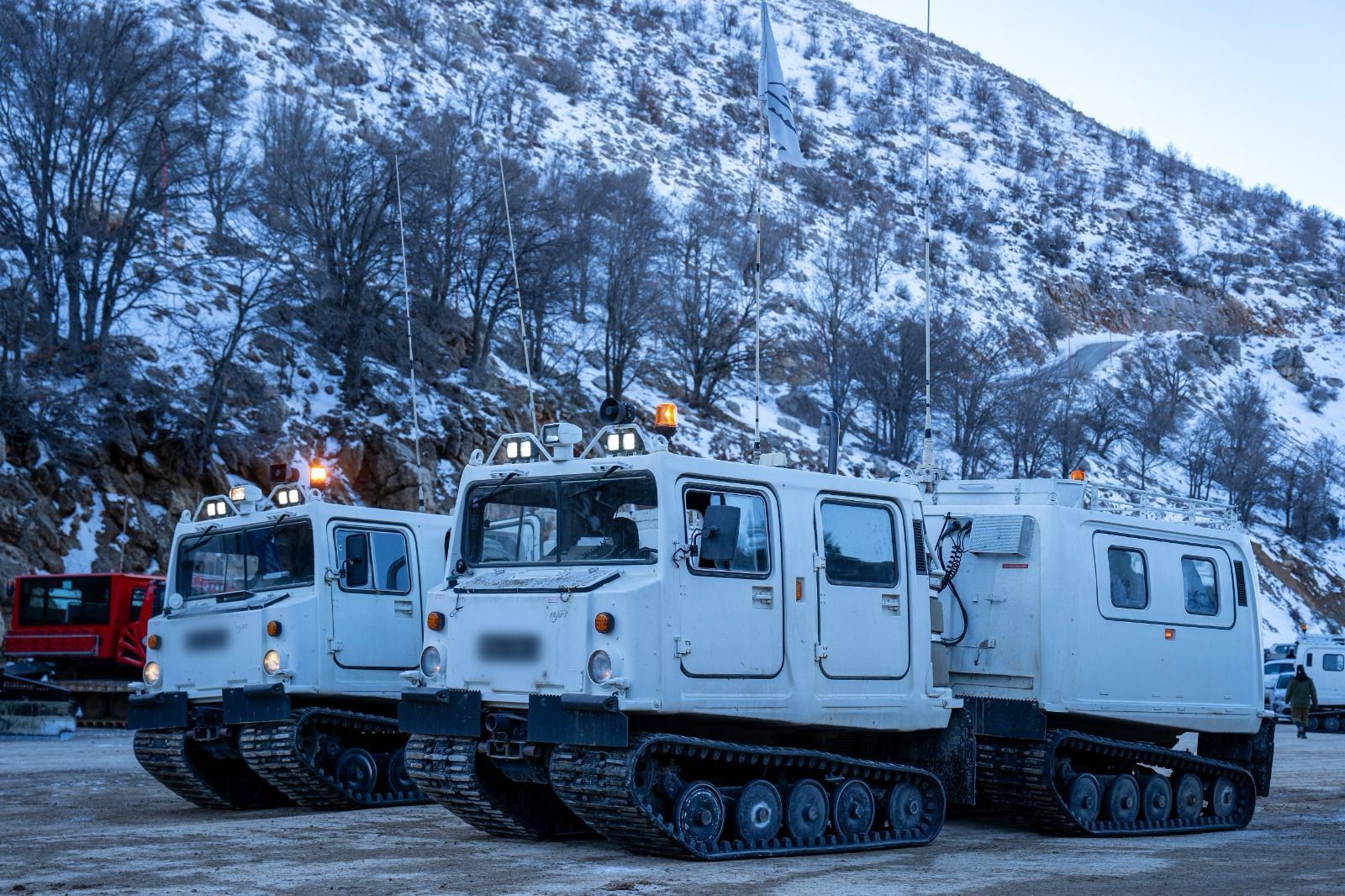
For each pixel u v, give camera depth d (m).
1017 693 12.92
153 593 29.19
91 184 38.75
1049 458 60.69
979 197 139.25
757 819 10.40
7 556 30.12
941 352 60.84
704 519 10.11
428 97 85.56
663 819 9.92
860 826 11.14
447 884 8.91
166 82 42.00
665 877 9.23
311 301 41.66
